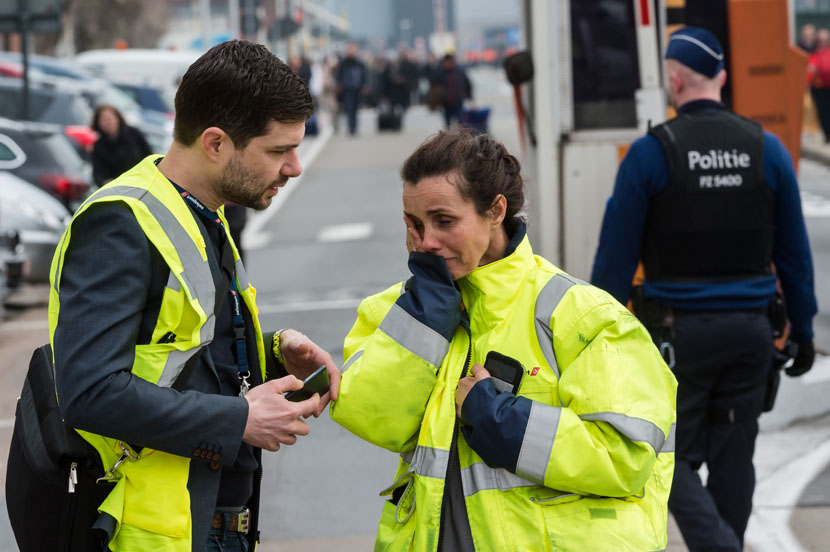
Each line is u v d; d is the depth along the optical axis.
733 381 7.34
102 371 4.30
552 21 12.52
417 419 4.72
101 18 85.62
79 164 23.02
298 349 5.29
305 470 10.90
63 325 4.36
